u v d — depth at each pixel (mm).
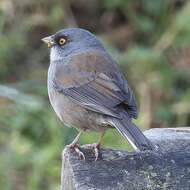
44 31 14641
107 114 7035
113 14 15633
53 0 14438
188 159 6484
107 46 13539
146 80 13430
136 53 13195
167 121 12852
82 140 11008
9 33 14047
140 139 6422
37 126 11727
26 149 11234
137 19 14664
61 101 7934
